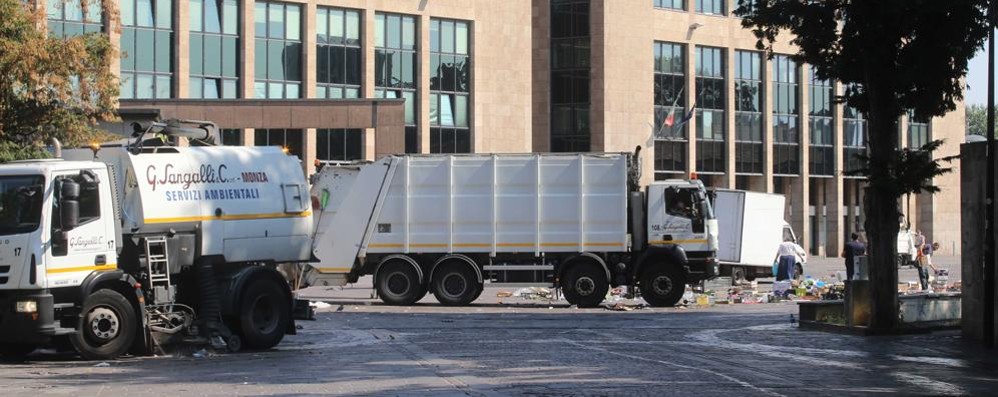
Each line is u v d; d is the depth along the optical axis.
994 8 22.75
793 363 19.64
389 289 36.38
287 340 24.22
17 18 28.09
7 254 19.20
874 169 25.48
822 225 95.69
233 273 22.25
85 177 19.91
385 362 19.56
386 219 36.72
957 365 19.58
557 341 23.83
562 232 36.31
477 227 36.50
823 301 28.22
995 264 22.73
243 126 61.25
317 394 15.24
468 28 76.81
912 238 64.44
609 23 81.50
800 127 91.62
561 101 82.50
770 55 26.98
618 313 33.09
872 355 21.25
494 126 77.56
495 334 25.66
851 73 25.75
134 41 63.91
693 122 86.56
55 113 28.80
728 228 49.16
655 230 36.38
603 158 36.22
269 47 68.81
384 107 62.56
